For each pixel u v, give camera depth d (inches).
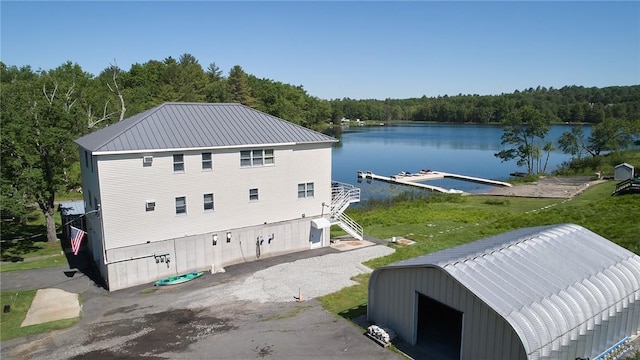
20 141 1243.2
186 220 1062.4
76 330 788.6
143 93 3757.4
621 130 3090.6
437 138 6205.7
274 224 1196.5
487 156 4318.4
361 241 1343.5
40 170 1274.6
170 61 4995.1
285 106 5088.6
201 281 1026.1
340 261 1144.2
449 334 722.8
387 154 4500.5
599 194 1999.3
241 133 1158.3
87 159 1115.3
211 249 1102.4
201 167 1066.7
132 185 981.2
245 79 5078.7
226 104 1278.3
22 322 827.4
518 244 720.3
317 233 1277.1
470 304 581.3
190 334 757.3
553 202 1920.5
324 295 915.4
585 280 638.5
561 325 552.1
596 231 1218.0
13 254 1274.6
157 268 1034.1
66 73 3695.9
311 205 1263.5
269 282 1003.3
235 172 1119.0
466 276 595.2
